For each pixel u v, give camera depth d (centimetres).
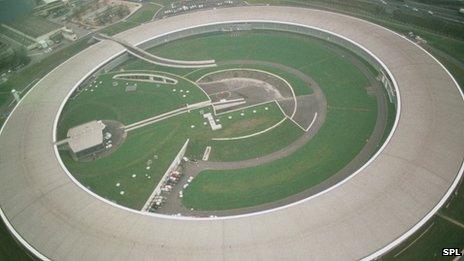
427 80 11969
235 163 11212
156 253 8119
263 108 13000
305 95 13525
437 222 9006
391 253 8512
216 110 13212
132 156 11606
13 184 10325
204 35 17638
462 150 9794
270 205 9906
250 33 17350
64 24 19662
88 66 15250
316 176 10562
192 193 10425
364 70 14325
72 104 14088
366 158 10869
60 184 10125
